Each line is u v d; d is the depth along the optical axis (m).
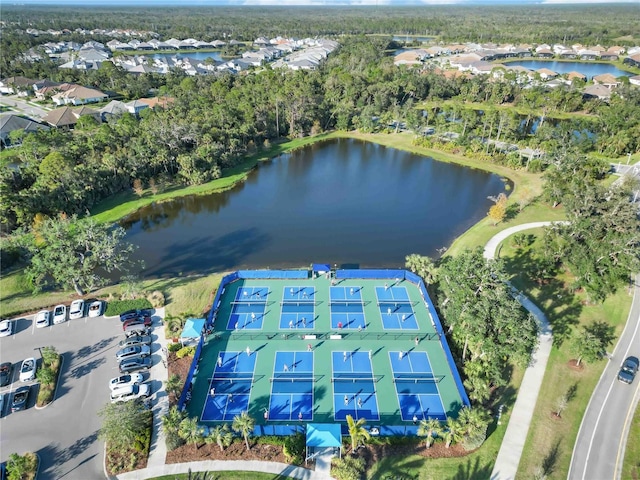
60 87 184.88
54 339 58.94
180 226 94.12
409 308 65.62
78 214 94.06
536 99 165.62
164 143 116.62
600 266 62.75
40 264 63.91
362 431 41.66
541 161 115.25
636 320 61.16
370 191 111.75
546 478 41.22
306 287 70.25
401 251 82.81
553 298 65.81
